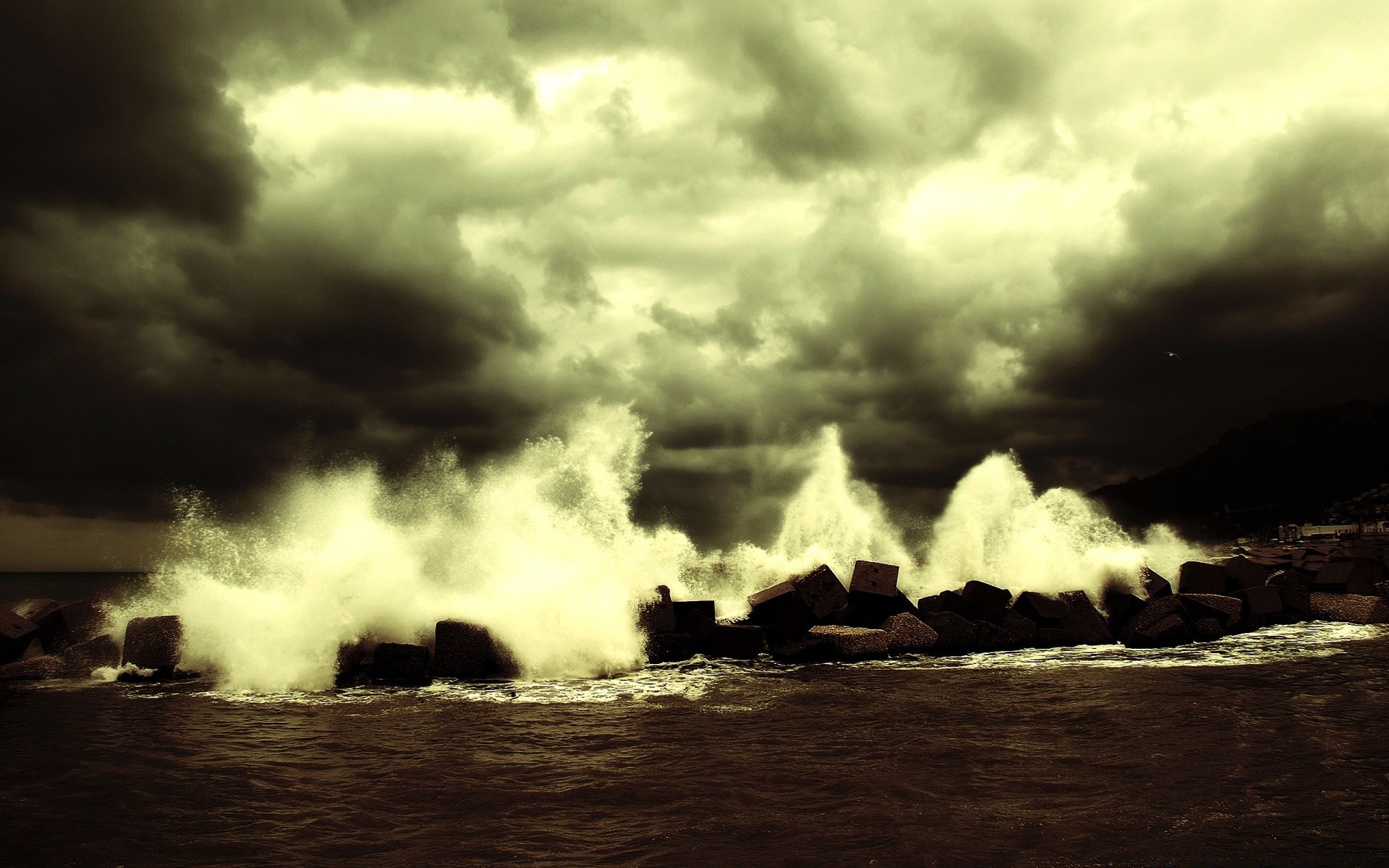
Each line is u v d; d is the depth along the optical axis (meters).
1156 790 7.82
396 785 8.16
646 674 14.23
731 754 9.16
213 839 6.79
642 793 7.85
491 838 6.77
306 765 8.83
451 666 13.98
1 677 13.63
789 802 7.57
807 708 11.42
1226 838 6.67
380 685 13.27
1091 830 6.84
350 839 6.79
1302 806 7.38
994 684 13.08
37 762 8.96
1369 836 6.69
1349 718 10.47
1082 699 11.83
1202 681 13.06
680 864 6.23
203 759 9.06
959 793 7.77
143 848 6.61
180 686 13.24
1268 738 9.59
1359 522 59.59
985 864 6.20
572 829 6.97
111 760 9.02
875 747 9.37
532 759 9.02
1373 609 20.25
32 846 6.67
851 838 6.71
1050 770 8.44
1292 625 19.75
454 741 9.77
